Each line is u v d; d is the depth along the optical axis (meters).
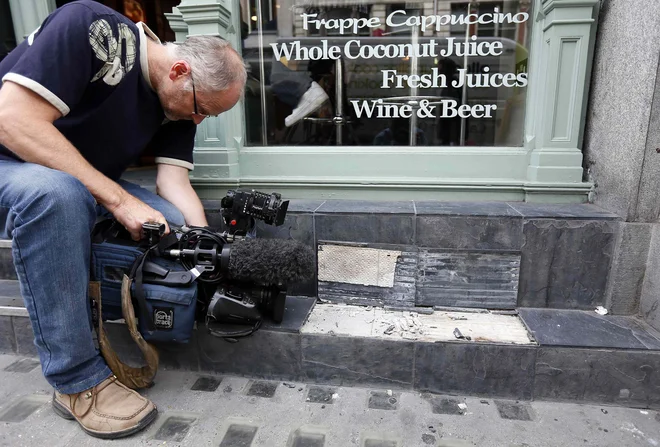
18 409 1.61
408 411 1.60
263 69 2.36
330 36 2.30
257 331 1.75
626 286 1.82
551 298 1.91
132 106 1.61
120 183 1.99
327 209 2.00
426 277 1.94
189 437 1.47
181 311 1.53
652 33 1.64
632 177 1.74
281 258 1.58
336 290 2.01
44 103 1.36
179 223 1.81
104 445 1.43
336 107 2.36
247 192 1.82
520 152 2.19
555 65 2.01
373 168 2.29
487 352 1.64
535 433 1.48
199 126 2.24
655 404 1.59
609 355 1.58
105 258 1.55
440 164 2.25
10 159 1.52
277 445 1.43
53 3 2.72
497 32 2.18
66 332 1.40
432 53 2.25
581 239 1.83
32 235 1.33
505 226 1.86
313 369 1.75
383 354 1.70
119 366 1.57
